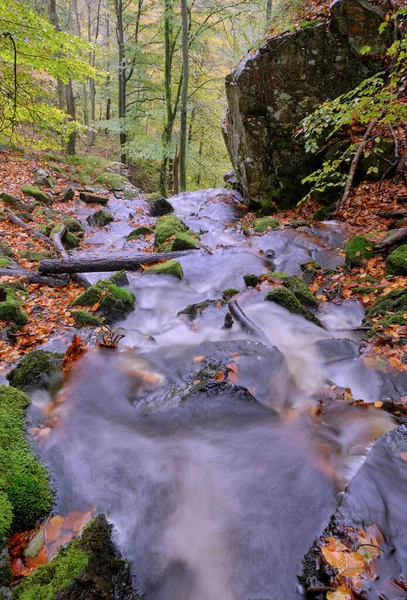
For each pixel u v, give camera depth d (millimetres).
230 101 10820
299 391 3357
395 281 5219
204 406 3029
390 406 3053
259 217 11094
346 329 4586
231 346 4082
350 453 2512
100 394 3254
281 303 4973
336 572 1734
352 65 8703
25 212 9984
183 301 6281
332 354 3984
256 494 2250
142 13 17969
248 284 6391
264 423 2902
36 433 2615
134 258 7355
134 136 17531
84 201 12812
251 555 1912
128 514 2125
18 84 6707
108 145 25797
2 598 1586
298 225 8883
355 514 2002
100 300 5492
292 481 2324
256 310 5016
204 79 18047
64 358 3545
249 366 3680
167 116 15969
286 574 1813
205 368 3637
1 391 2850
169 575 1840
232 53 15398
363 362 3664
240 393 3148
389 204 8031
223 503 2201
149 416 3041
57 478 2309
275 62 9141
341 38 8531
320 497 2201
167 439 2727
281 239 8273
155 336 4863
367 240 6473
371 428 2764
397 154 8242
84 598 1581
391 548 1830
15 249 7656
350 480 2260
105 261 6977
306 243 7867
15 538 1965
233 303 4969
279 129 9875
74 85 23469
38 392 3090
